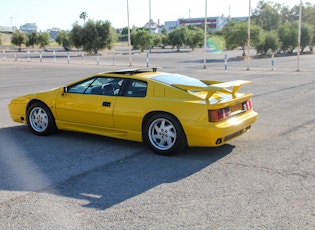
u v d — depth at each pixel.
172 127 5.89
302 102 11.27
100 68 27.69
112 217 3.88
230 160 5.78
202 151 6.28
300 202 4.20
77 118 6.82
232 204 4.16
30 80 18.80
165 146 6.05
